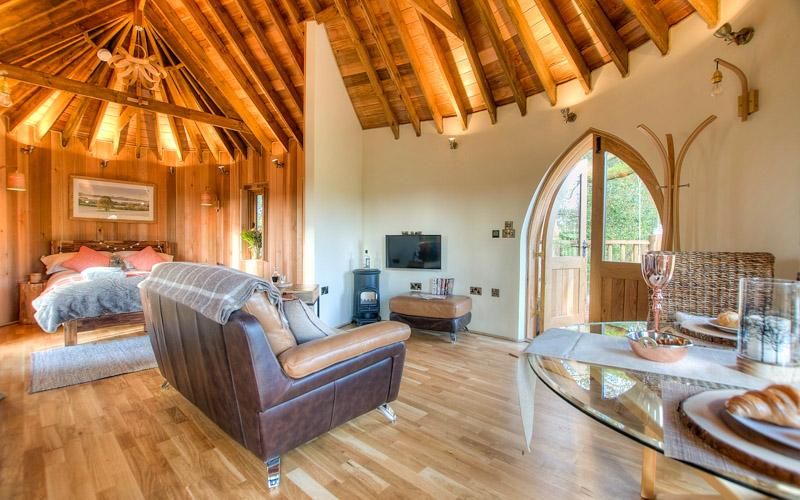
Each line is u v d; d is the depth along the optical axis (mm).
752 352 1180
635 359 1369
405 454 2166
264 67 5332
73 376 3318
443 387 3137
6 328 5094
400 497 1811
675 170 2689
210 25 4996
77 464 2045
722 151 2592
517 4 3576
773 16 2229
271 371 1830
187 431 2404
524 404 1527
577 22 3502
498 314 4699
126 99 4984
